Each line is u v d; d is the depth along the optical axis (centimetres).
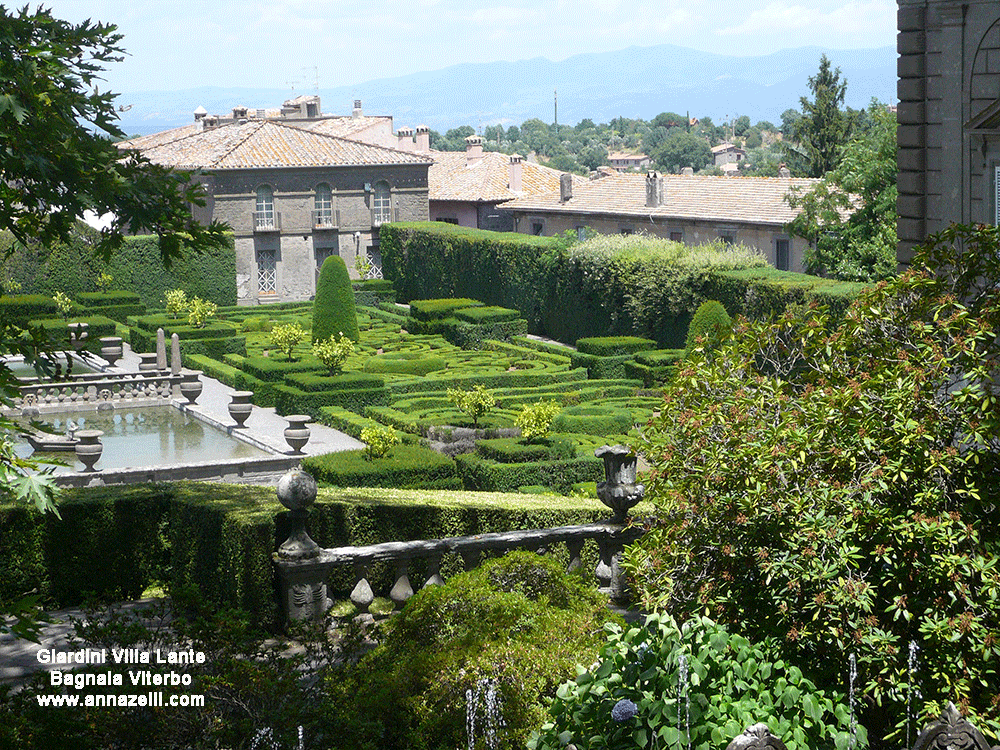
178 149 6328
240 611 856
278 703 775
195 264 5891
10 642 1073
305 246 6406
